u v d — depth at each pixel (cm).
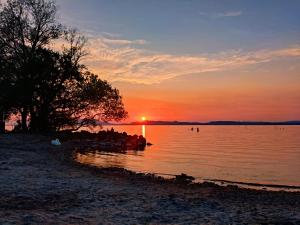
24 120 5897
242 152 6206
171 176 2938
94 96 6116
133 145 6825
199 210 1479
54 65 5750
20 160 3055
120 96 6600
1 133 5619
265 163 4509
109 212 1391
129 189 1948
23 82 5609
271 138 12825
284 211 1495
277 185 2717
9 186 1869
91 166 3084
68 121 6150
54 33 5834
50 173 2417
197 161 4462
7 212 1315
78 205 1495
